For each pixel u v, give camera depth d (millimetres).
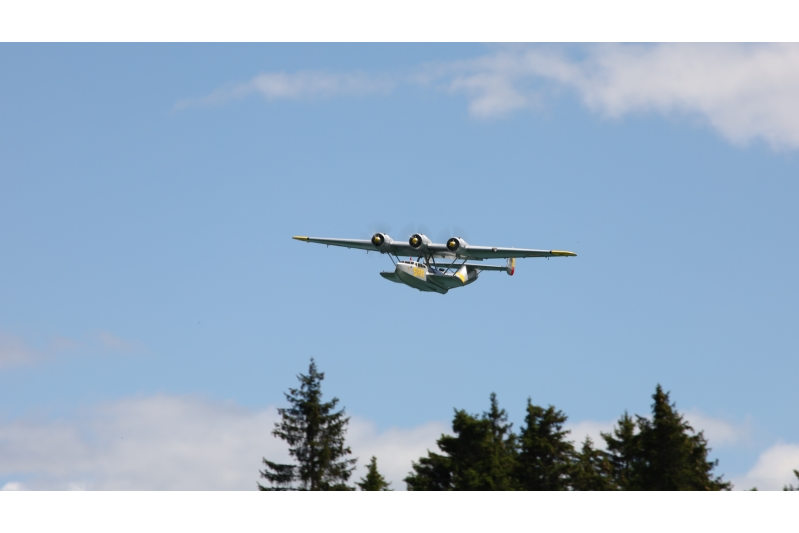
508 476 127688
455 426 133125
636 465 135500
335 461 133000
